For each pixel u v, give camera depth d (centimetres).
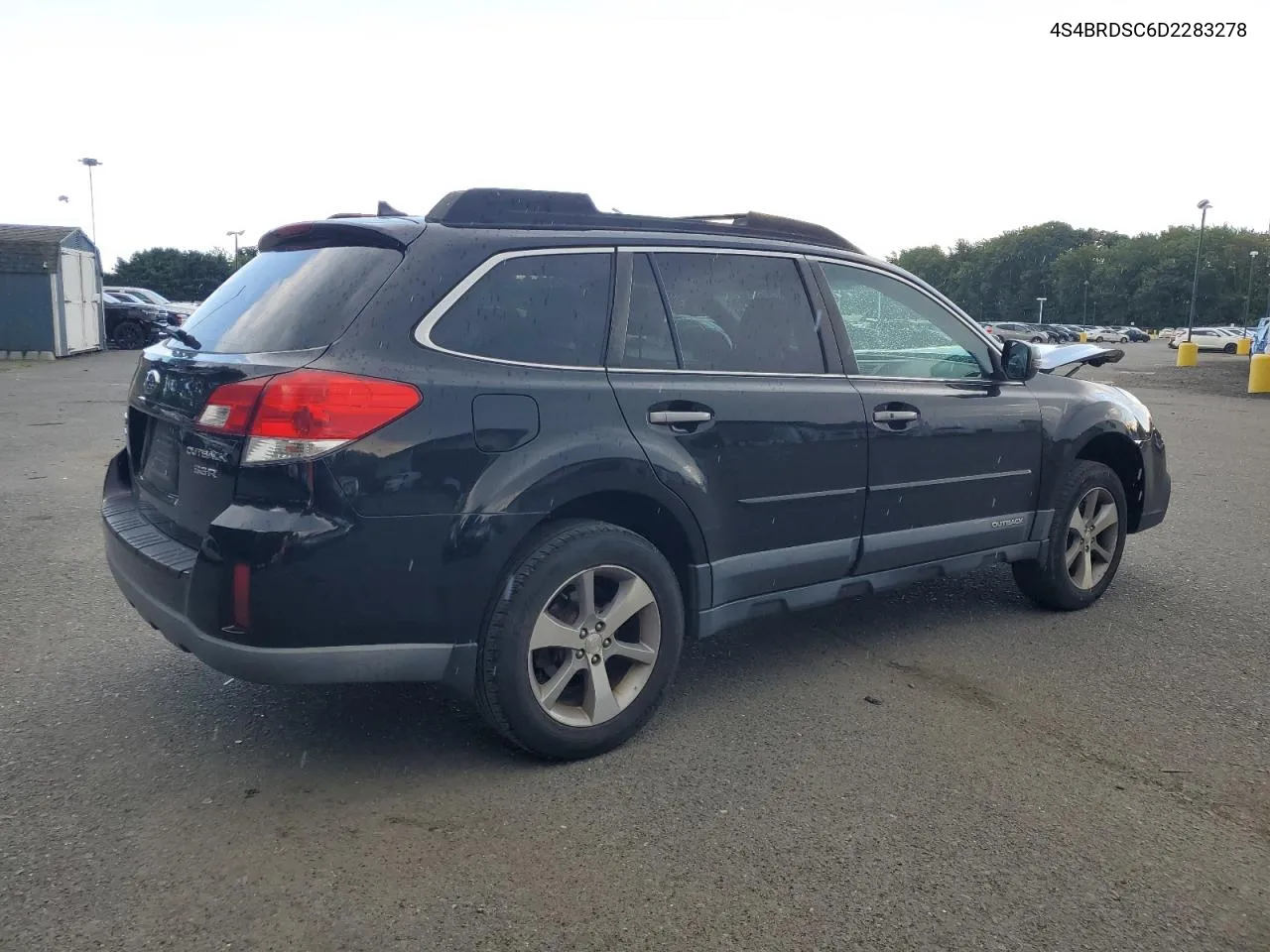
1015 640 475
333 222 341
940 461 440
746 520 377
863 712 386
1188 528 733
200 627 295
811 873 276
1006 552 479
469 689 321
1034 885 273
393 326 307
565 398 330
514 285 334
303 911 253
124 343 2881
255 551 285
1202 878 279
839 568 412
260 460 288
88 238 2609
